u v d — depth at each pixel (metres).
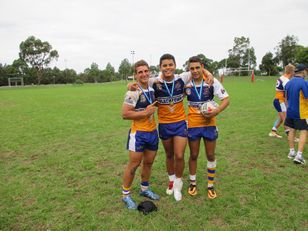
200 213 3.84
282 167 5.52
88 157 6.48
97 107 16.31
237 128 9.09
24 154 6.89
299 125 5.68
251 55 98.25
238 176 5.09
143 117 3.83
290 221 3.59
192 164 4.35
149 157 4.18
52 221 3.74
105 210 4.00
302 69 5.68
